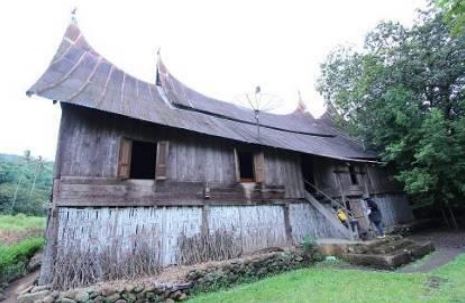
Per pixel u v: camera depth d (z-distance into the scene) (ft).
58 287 21.98
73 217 24.41
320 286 24.39
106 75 36.35
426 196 55.77
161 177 30.07
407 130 54.95
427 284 22.44
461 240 43.91
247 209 37.63
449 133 51.13
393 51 59.77
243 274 29.58
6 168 135.13
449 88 59.11
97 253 24.71
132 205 27.81
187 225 31.30
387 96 55.67
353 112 74.54
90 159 26.43
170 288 24.11
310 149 46.29
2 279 32.09
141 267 26.35
